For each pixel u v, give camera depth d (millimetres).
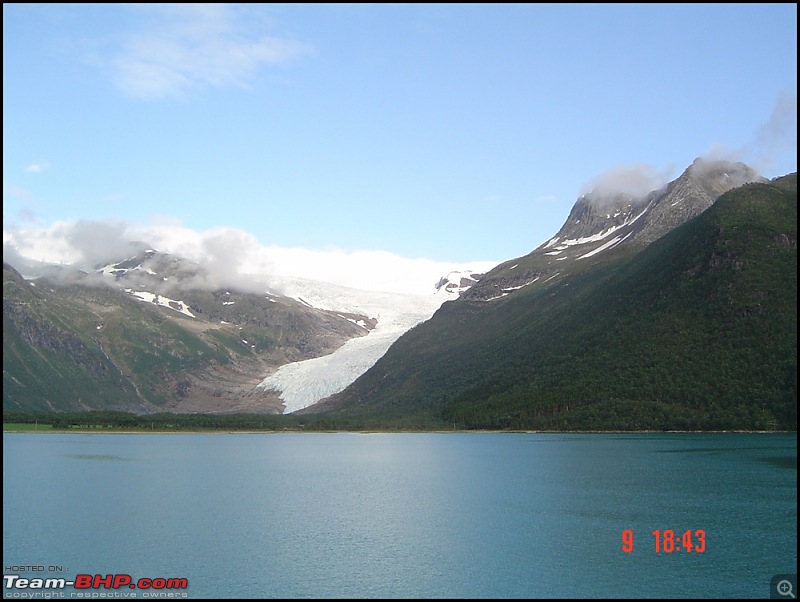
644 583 78875
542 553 90375
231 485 146375
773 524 104875
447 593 76062
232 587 78250
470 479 152875
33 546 94062
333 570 83688
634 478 150250
